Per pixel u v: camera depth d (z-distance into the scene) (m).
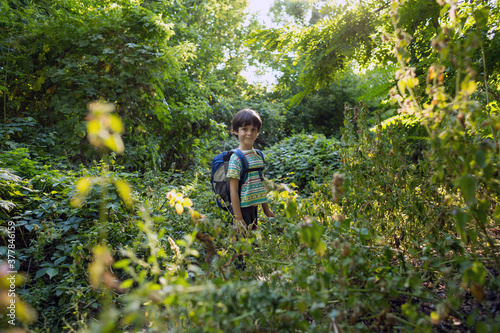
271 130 11.50
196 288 0.85
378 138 1.79
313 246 1.04
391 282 0.99
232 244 1.50
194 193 3.71
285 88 3.79
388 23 2.49
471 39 0.94
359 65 2.98
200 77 8.14
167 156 5.83
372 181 1.75
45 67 4.36
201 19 10.72
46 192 2.75
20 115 4.32
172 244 1.31
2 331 1.06
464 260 1.05
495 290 1.16
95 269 1.16
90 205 2.58
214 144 7.04
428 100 2.16
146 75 4.54
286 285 1.12
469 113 0.94
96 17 4.60
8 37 4.30
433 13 2.27
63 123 4.16
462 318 1.06
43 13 5.25
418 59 2.48
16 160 2.96
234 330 0.97
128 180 3.10
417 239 1.60
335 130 13.80
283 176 6.50
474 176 1.00
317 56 2.78
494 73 2.16
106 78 4.33
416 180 1.59
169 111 5.04
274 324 1.00
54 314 1.75
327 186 1.90
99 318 1.69
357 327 0.97
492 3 1.97
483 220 1.06
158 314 1.03
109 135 0.70
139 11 4.71
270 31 3.04
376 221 1.80
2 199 2.33
